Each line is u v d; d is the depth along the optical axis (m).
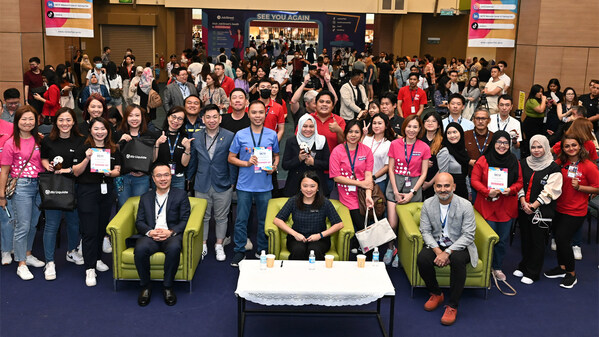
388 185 6.43
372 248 5.73
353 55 24.66
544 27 10.70
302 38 29.95
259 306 5.54
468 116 10.66
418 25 24.20
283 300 4.64
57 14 11.24
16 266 6.35
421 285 5.72
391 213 6.40
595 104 9.55
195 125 6.78
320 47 26.81
